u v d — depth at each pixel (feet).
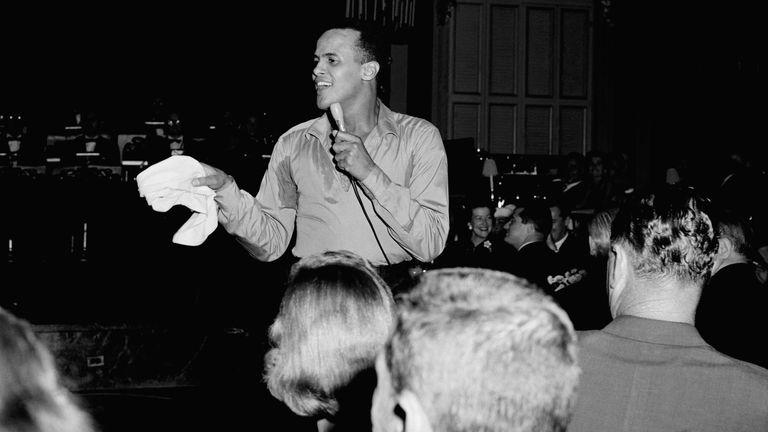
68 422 2.68
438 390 2.94
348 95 8.06
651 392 5.32
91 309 22.15
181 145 30.22
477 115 36.73
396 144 8.28
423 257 8.02
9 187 26.32
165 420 14.17
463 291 3.13
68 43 34.99
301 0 36.50
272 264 23.79
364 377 4.98
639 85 36.50
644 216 5.58
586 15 37.60
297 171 8.44
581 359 5.54
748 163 27.66
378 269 8.30
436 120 36.45
